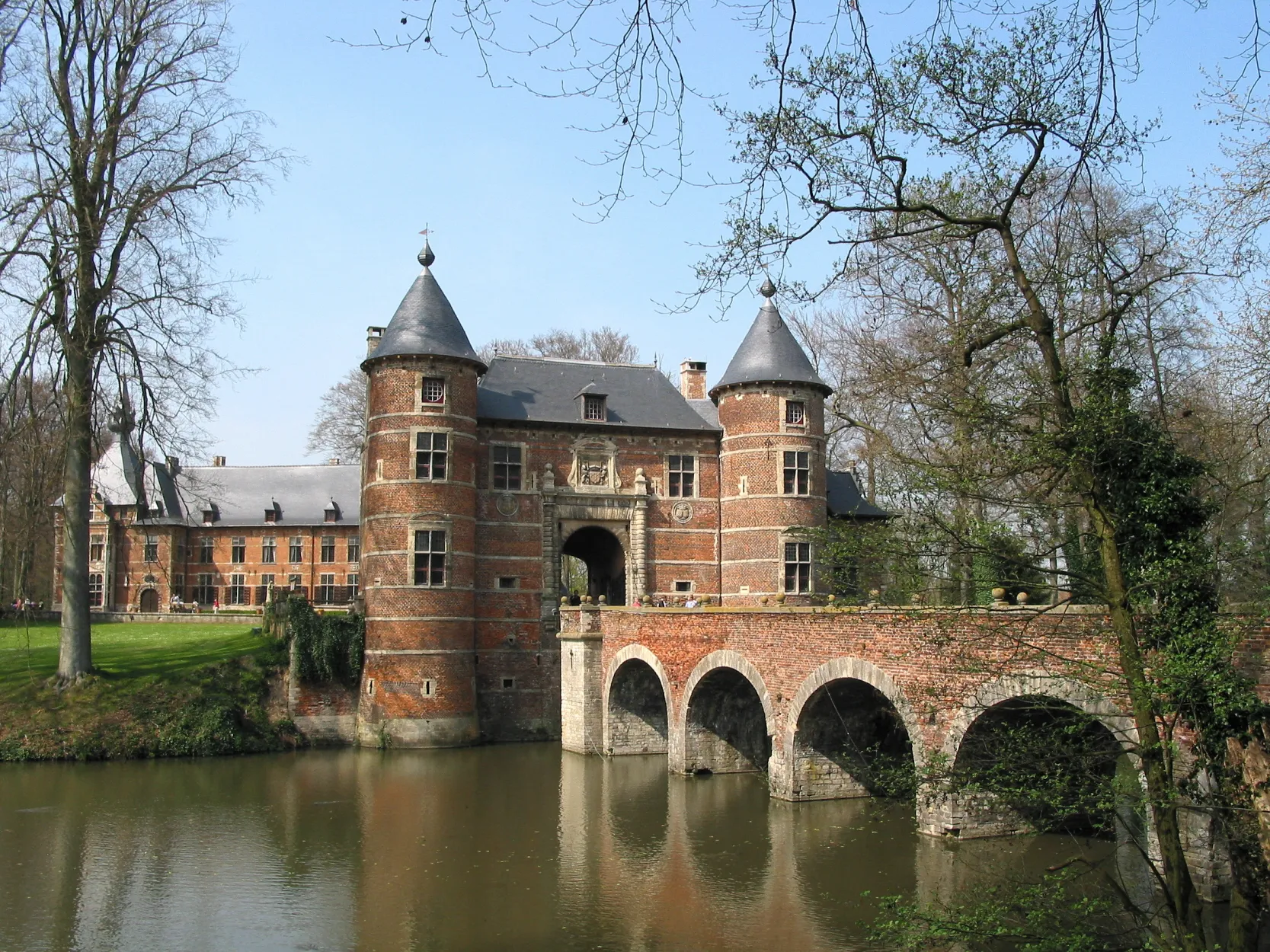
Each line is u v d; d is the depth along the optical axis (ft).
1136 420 35.35
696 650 94.22
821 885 60.59
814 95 28.99
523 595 124.36
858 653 70.79
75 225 99.86
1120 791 36.45
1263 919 36.70
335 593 210.18
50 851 69.51
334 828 76.07
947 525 35.53
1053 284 36.19
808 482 127.34
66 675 112.16
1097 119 26.30
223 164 107.04
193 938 53.06
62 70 103.86
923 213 36.65
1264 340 55.01
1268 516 43.93
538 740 122.42
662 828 75.31
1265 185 43.93
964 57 31.42
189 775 97.76
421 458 118.01
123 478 204.03
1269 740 35.35
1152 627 35.42
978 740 56.08
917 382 50.80
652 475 130.31
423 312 120.67
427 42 20.13
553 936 53.06
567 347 208.74
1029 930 40.29
